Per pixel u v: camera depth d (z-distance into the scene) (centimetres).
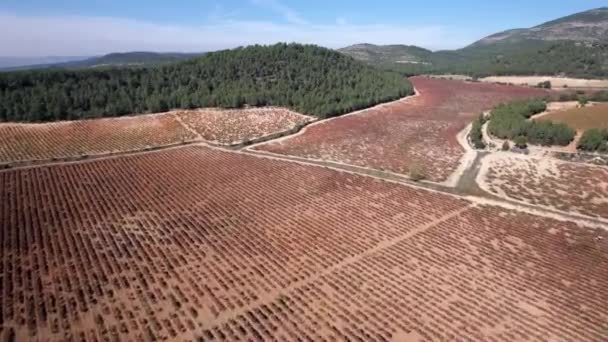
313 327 3944
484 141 10925
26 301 4200
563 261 5159
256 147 10425
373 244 5541
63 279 4603
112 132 11250
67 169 8344
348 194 7256
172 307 4194
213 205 6750
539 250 5406
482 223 6150
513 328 3994
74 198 6906
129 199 6931
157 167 8619
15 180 7631
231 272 4844
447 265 5050
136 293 4400
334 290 4538
